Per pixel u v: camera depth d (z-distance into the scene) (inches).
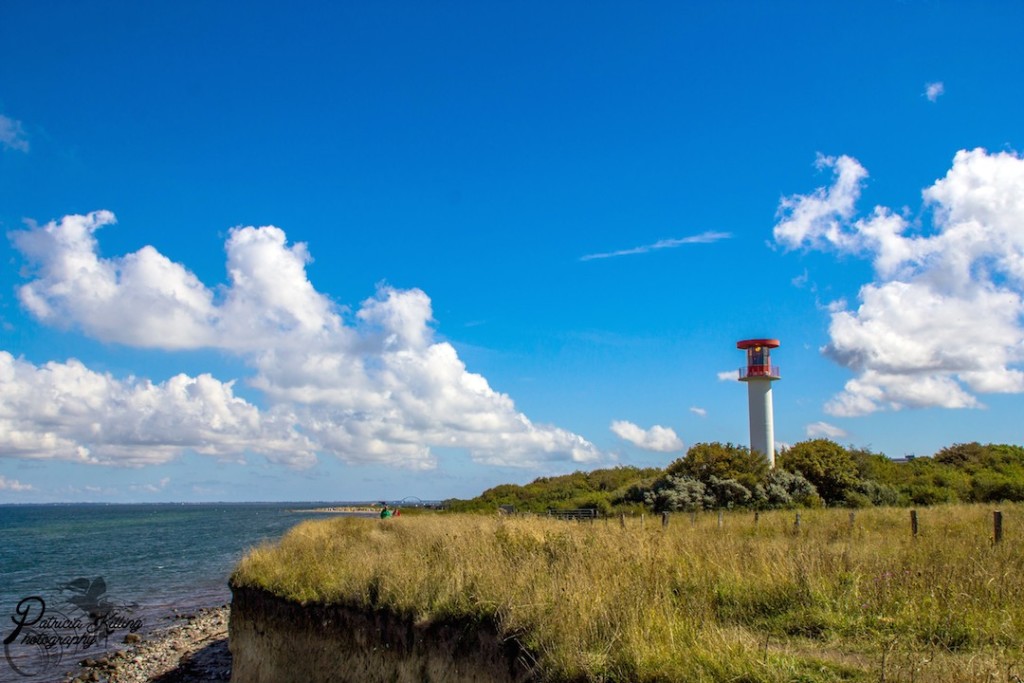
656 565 436.1
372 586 504.4
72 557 2142.0
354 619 494.6
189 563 1945.1
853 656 282.4
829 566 414.9
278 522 4638.3
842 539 670.5
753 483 1533.0
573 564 445.1
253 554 743.7
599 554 476.4
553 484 2345.0
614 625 331.6
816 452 1722.4
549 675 314.0
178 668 789.9
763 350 1844.2
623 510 1539.1
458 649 397.1
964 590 339.6
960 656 269.3
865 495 1568.7
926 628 300.4
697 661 278.2
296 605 558.9
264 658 581.6
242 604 640.4
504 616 374.3
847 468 1680.6
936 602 325.7
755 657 272.7
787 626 334.3
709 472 1609.3
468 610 404.8
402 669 431.8
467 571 451.2
